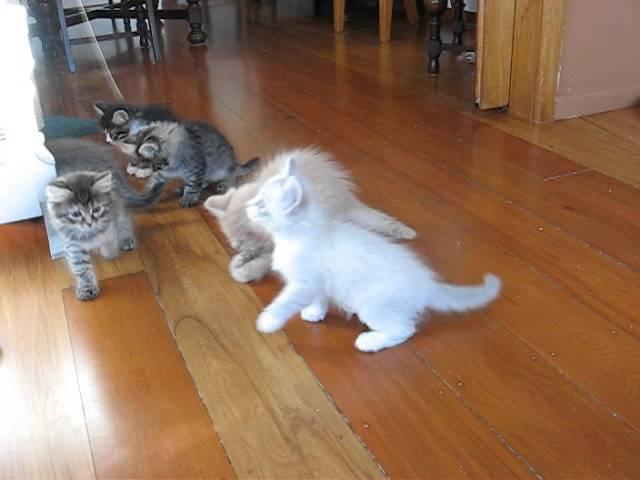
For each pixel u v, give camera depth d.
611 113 2.51
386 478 1.00
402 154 2.18
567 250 1.58
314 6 4.73
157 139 1.87
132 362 1.29
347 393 1.18
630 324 1.32
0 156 1.78
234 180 2.04
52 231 1.70
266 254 1.54
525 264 1.54
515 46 2.43
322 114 2.60
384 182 1.98
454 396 1.16
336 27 3.97
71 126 2.54
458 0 3.18
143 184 2.13
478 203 1.83
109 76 3.24
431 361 1.25
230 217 1.58
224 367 1.26
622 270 1.50
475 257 1.57
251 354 1.29
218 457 1.06
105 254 1.65
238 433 1.10
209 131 2.00
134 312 1.44
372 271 1.23
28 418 1.16
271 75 3.19
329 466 1.03
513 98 2.50
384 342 1.28
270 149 2.28
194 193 1.94
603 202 1.81
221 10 4.83
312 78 3.10
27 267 1.65
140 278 1.57
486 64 2.47
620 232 1.65
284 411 1.15
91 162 1.89
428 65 3.08
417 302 1.26
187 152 1.89
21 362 1.30
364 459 1.04
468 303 1.29
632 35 2.44
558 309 1.37
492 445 1.05
